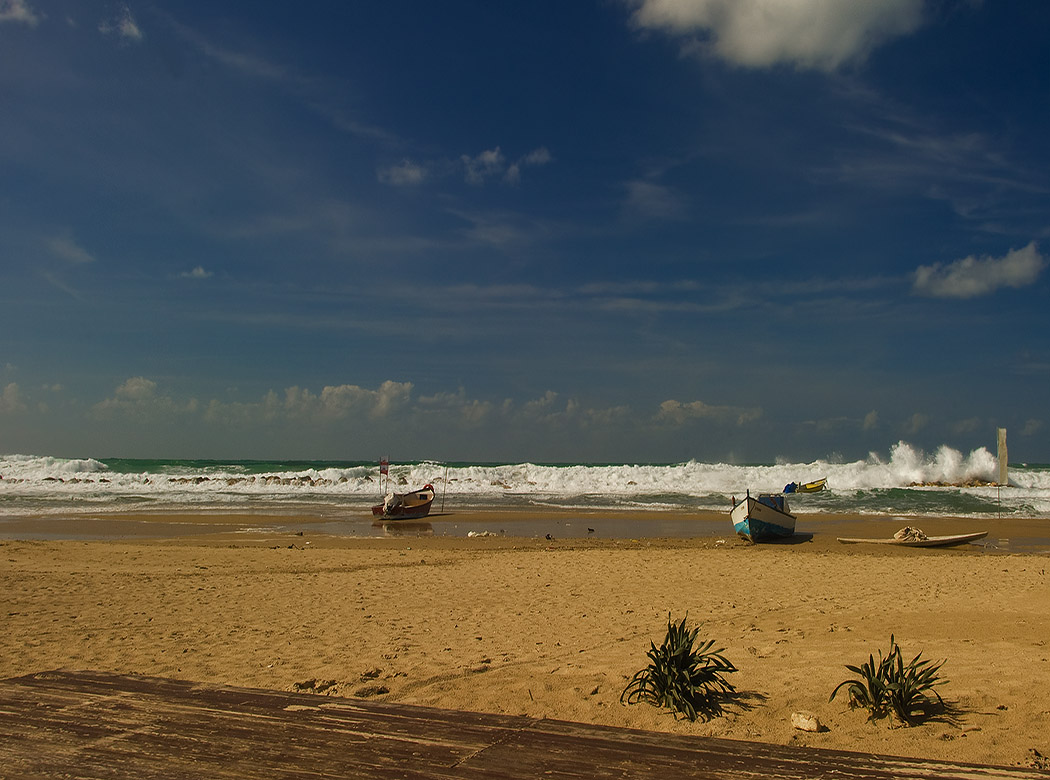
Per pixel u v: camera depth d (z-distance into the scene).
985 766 3.23
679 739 3.59
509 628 9.49
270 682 6.90
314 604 11.51
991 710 5.29
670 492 49.50
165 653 8.24
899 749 4.61
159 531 27.05
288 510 35.28
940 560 18.23
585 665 7.21
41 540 23.77
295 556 18.72
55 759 3.24
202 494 44.78
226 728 3.68
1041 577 14.34
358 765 3.19
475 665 7.36
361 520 31.44
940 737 4.80
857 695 5.49
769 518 24.69
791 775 3.10
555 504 39.78
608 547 22.84
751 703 5.71
